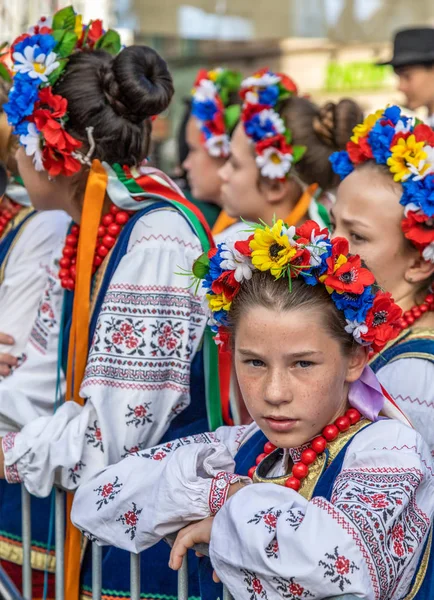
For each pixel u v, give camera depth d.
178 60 13.23
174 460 2.29
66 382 3.00
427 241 2.79
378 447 2.15
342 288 2.08
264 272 2.16
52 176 2.96
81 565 2.92
